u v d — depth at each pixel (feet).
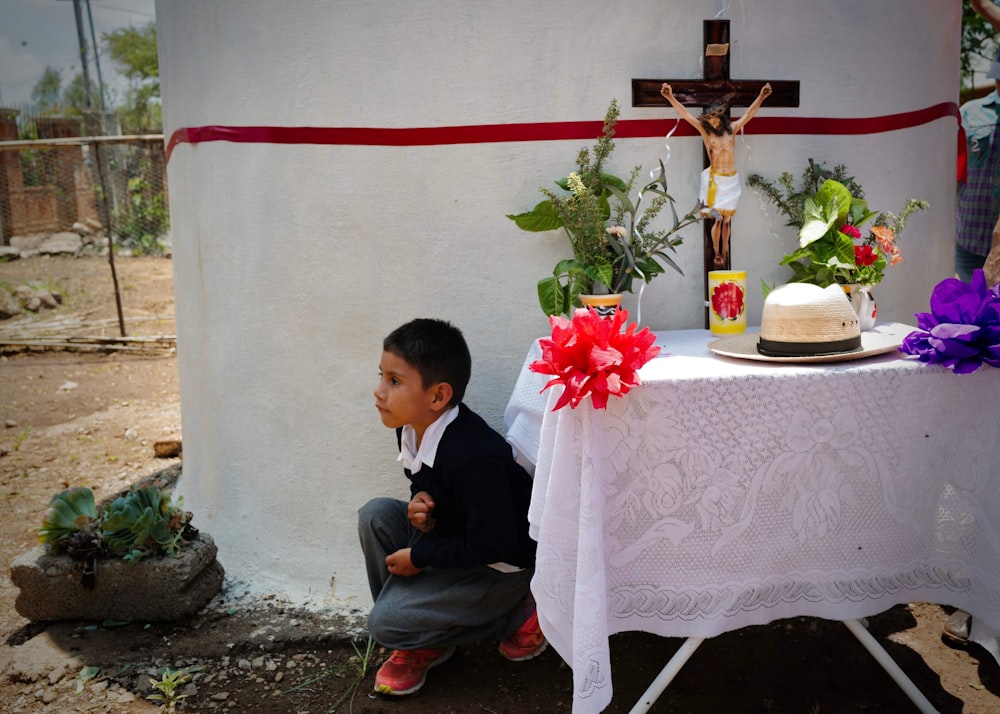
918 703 7.74
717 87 9.46
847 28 10.25
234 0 10.28
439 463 8.34
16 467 16.58
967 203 14.85
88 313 30.99
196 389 11.54
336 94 10.06
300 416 10.71
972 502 7.55
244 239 10.65
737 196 9.55
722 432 7.24
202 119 10.78
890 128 10.69
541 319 10.25
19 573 10.12
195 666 9.37
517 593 8.82
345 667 9.36
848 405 7.30
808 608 7.60
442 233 10.17
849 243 9.21
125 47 70.28
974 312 7.36
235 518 11.19
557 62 9.80
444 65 9.86
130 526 10.13
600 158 9.53
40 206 46.06
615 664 9.40
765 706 8.55
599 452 7.11
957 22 11.35
